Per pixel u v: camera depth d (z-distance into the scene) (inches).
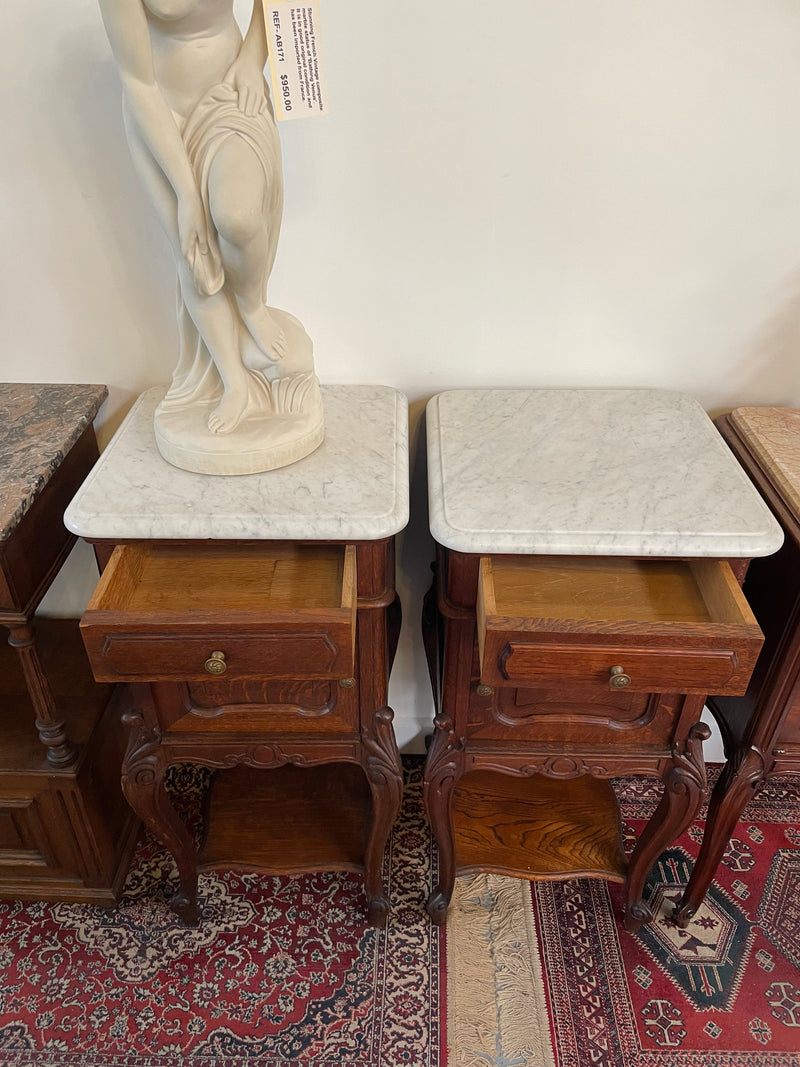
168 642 37.2
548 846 56.6
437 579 50.7
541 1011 51.5
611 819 58.9
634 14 41.9
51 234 48.6
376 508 40.9
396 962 54.2
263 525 40.1
